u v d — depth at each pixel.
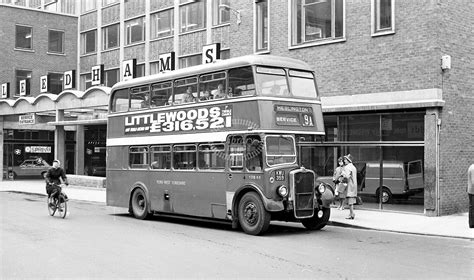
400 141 16.94
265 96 13.26
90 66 43.69
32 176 41.12
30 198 25.17
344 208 18.00
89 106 30.03
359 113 18.06
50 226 14.65
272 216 14.04
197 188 15.03
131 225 15.33
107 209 20.33
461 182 16.81
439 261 9.77
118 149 18.38
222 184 14.20
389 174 17.20
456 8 16.84
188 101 15.52
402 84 17.00
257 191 13.09
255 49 22.22
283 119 13.46
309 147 17.16
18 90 42.12
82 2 44.88
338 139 18.66
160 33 36.84
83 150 39.44
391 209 17.16
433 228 14.04
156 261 9.65
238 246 11.46
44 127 41.03
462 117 16.92
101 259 9.79
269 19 21.55
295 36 20.70
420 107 16.22
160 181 16.42
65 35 44.56
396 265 9.36
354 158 18.16
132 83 17.88
